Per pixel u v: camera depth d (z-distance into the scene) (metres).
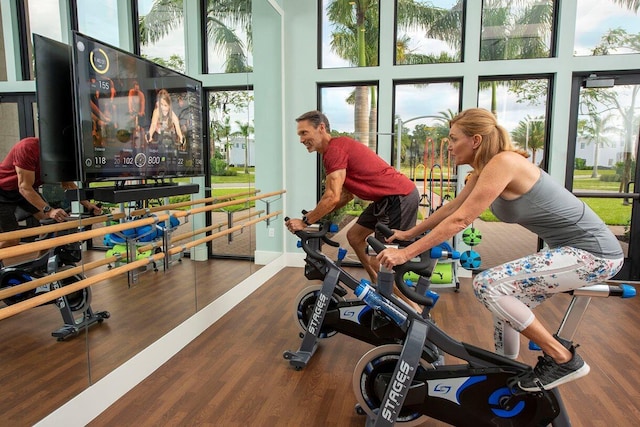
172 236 2.75
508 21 4.22
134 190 2.24
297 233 2.54
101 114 2.06
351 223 4.77
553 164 4.21
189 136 2.91
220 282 3.40
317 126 2.55
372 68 4.48
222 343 2.82
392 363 1.81
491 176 1.49
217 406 2.06
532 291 1.54
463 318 3.29
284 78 4.70
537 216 1.54
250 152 3.98
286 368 2.46
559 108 4.14
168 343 2.58
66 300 1.91
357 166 2.61
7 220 1.62
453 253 2.10
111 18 2.16
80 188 2.00
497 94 4.34
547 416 1.59
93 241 2.09
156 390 2.22
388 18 4.38
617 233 4.27
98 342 2.09
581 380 2.32
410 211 2.68
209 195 3.26
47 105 1.80
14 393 1.67
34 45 1.73
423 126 4.49
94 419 1.96
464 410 1.68
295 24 4.60
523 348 2.74
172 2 2.71
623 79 4.08
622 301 3.67
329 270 2.48
